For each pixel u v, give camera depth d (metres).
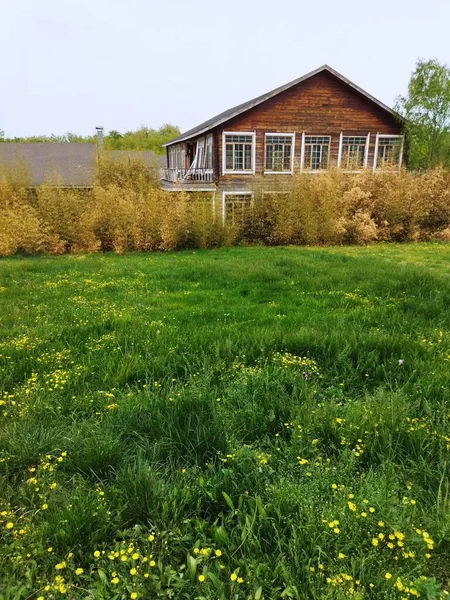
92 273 9.80
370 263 10.64
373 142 21.12
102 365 4.06
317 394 3.54
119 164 21.19
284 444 2.79
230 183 19.64
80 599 1.81
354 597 1.70
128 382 3.86
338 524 2.04
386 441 2.72
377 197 17.70
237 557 1.99
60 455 2.70
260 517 2.12
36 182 20.45
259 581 1.83
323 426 2.91
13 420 3.09
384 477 2.40
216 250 15.12
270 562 1.92
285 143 20.00
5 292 7.53
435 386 3.49
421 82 22.89
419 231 17.84
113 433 2.89
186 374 3.92
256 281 8.60
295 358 4.16
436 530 2.07
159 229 15.25
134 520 2.20
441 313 5.71
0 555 1.96
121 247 14.98
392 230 17.59
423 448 2.66
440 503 2.25
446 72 22.44
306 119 19.98
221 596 1.77
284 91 19.48
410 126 21.69
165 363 4.11
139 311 6.21
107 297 7.23
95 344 4.66
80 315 5.85
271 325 5.40
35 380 3.67
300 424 2.99
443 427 2.89
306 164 20.53
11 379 3.79
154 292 7.71
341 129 20.53
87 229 15.21
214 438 2.77
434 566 1.97
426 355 4.18
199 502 2.25
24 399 3.36
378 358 4.17
